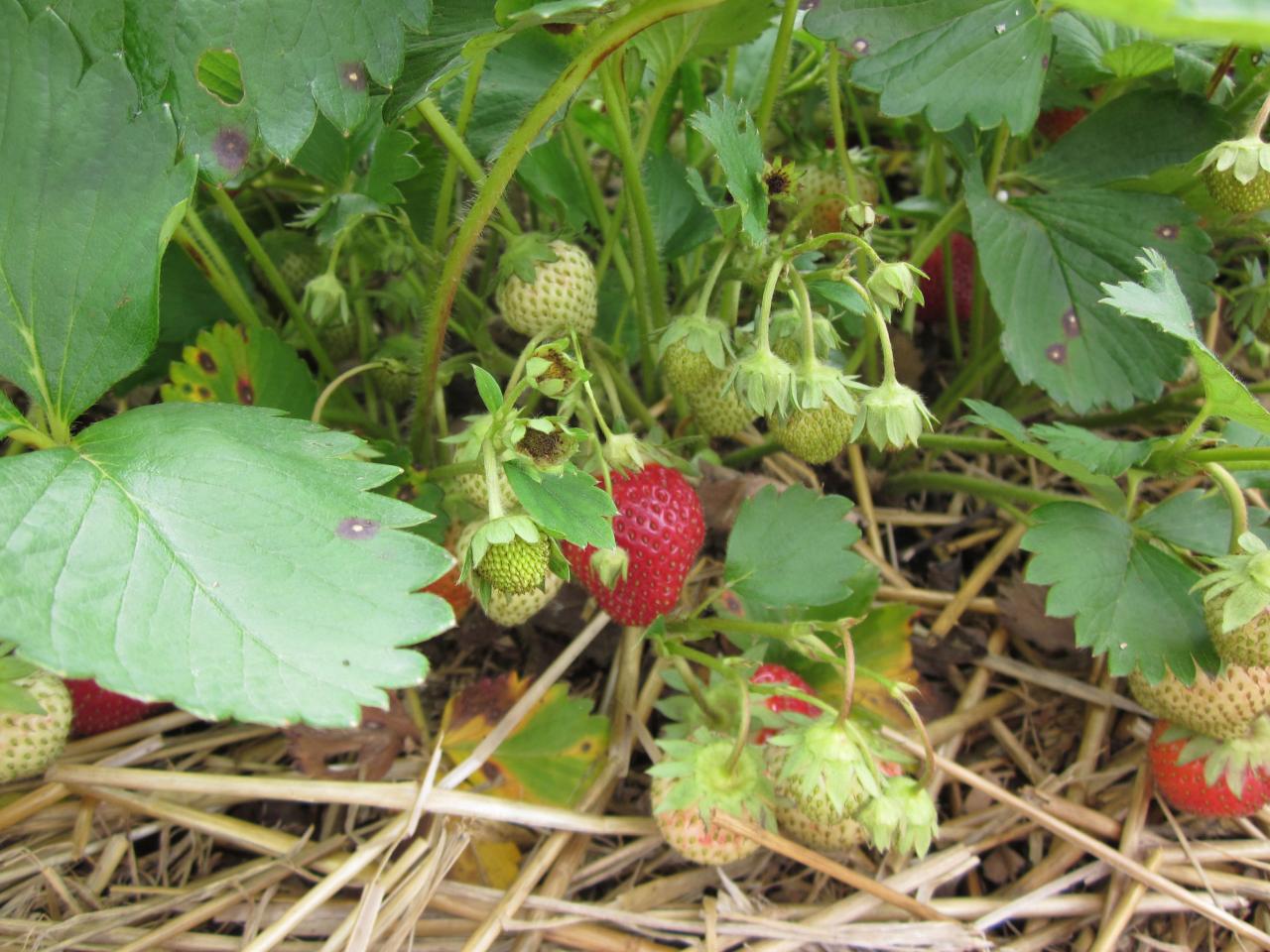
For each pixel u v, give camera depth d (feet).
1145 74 1.16
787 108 1.45
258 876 0.90
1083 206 1.07
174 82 0.78
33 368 0.75
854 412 0.86
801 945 0.91
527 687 1.02
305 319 1.19
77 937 0.85
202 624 0.64
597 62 0.77
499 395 0.76
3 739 0.79
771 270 0.86
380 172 0.98
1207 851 0.99
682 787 0.86
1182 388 1.32
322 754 0.98
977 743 1.11
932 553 1.26
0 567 0.63
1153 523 0.96
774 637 0.94
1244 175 0.90
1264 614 0.80
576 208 1.24
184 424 0.72
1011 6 0.96
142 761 0.98
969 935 0.92
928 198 1.25
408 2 0.81
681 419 1.17
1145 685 0.96
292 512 0.68
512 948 0.88
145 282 0.75
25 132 0.75
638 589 0.92
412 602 0.66
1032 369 1.03
